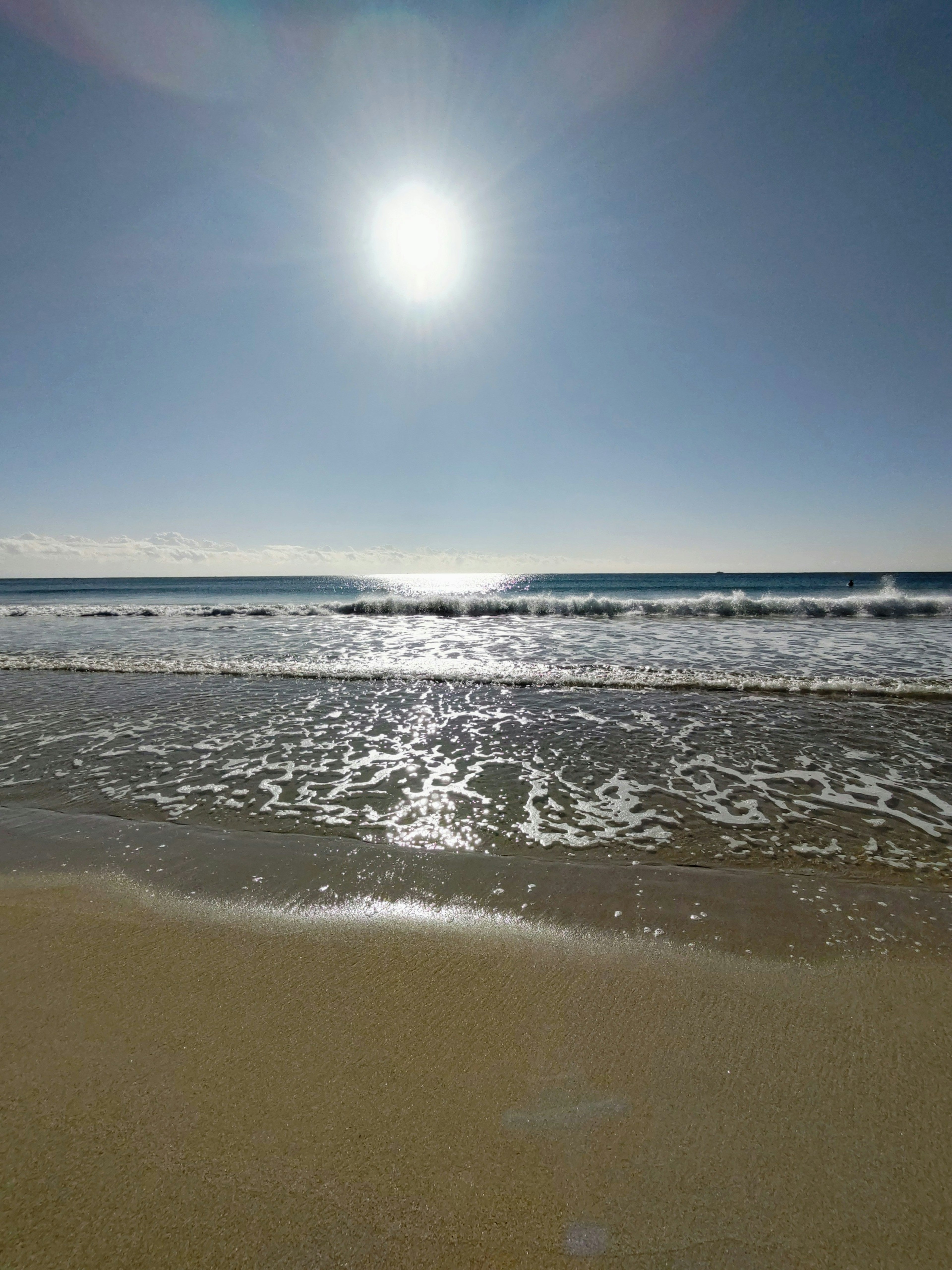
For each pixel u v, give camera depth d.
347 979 2.57
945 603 20.25
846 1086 1.97
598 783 5.09
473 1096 1.93
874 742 6.09
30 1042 2.18
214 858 3.78
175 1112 1.87
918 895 3.28
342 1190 1.63
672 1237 1.51
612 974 2.60
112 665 10.66
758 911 3.13
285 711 7.56
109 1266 1.44
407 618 20.19
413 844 4.00
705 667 10.22
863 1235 1.52
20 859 3.77
